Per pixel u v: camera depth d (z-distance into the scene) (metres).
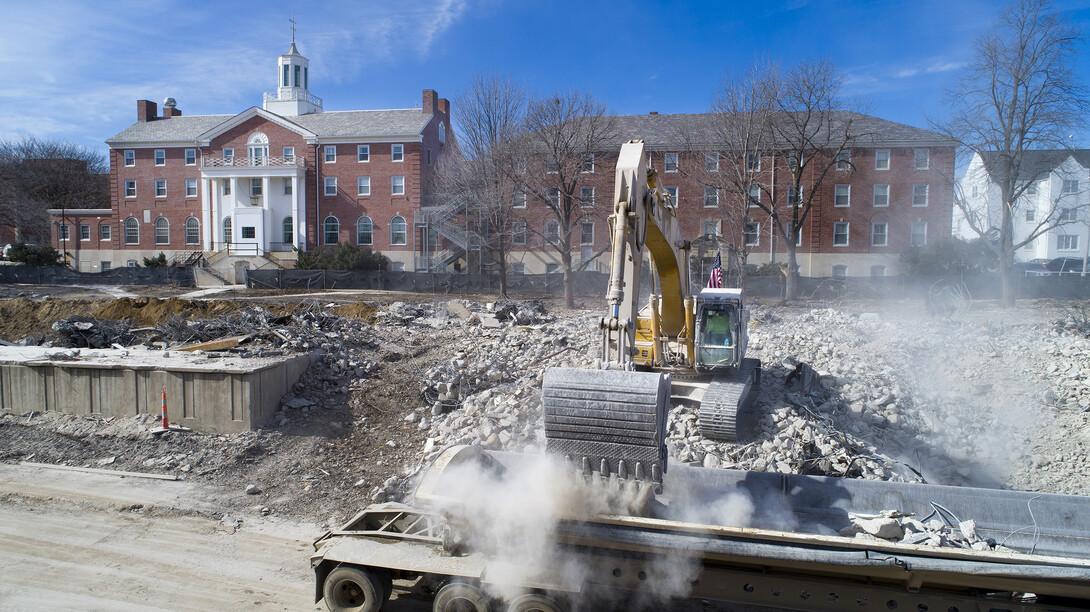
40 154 68.19
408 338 16.78
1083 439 11.94
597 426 6.20
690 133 38.09
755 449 10.37
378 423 12.32
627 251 7.35
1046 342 17.58
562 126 30.14
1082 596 5.46
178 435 11.62
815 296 35.19
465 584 6.09
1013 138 29.77
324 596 6.54
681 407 11.79
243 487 10.13
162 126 52.00
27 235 60.41
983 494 7.54
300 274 38.72
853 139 35.88
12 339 18.42
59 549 7.93
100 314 19.81
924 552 5.59
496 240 33.16
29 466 10.72
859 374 14.63
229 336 15.00
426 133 47.56
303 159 47.28
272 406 12.34
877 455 10.64
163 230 50.09
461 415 11.88
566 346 15.87
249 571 7.52
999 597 5.77
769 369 15.15
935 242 39.59
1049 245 52.88
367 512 7.25
